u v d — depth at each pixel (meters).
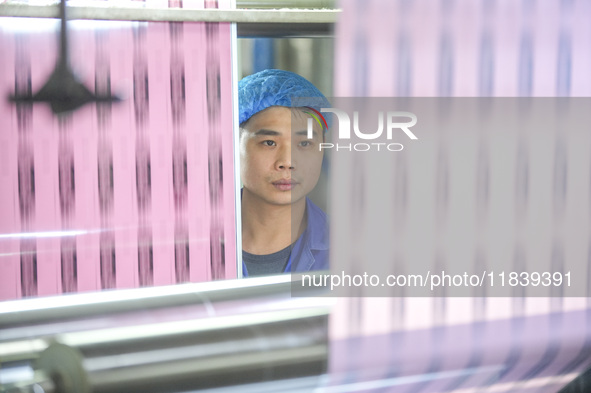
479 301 2.29
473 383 1.75
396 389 1.61
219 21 2.77
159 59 2.77
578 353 1.87
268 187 3.00
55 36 2.65
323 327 1.27
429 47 2.47
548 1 2.53
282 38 2.88
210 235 2.95
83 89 1.69
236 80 2.86
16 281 2.78
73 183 2.77
